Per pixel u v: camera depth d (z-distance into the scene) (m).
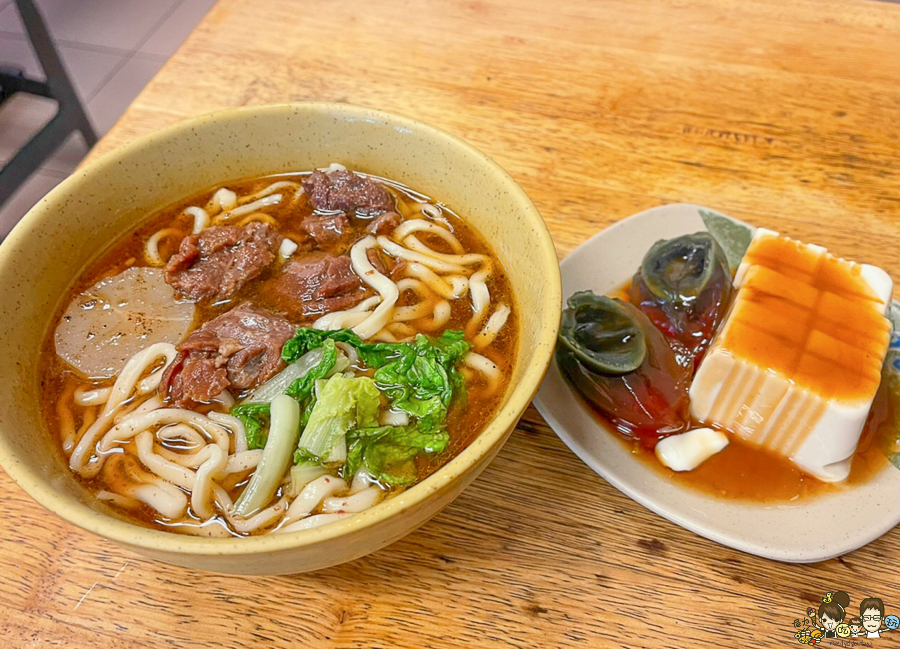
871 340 0.29
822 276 0.31
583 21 0.48
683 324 0.32
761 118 0.42
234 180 0.35
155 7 0.86
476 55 0.46
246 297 0.32
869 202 0.38
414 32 0.47
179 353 0.29
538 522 0.28
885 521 0.27
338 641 0.25
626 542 0.28
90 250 0.31
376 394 0.26
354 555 0.23
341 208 0.34
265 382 0.28
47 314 0.29
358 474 0.26
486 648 0.25
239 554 0.20
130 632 0.25
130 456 0.27
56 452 0.27
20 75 0.59
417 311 0.32
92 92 0.76
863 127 0.42
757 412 0.29
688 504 0.28
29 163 0.58
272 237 0.33
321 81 0.44
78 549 0.27
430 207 0.34
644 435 0.30
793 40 0.46
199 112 0.42
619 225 0.36
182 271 0.32
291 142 0.34
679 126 0.42
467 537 0.28
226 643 0.25
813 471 0.29
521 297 0.30
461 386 0.28
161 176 0.33
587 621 0.26
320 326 0.31
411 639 0.25
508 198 0.30
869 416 0.30
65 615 0.26
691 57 0.46
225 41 0.47
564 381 0.31
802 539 0.27
